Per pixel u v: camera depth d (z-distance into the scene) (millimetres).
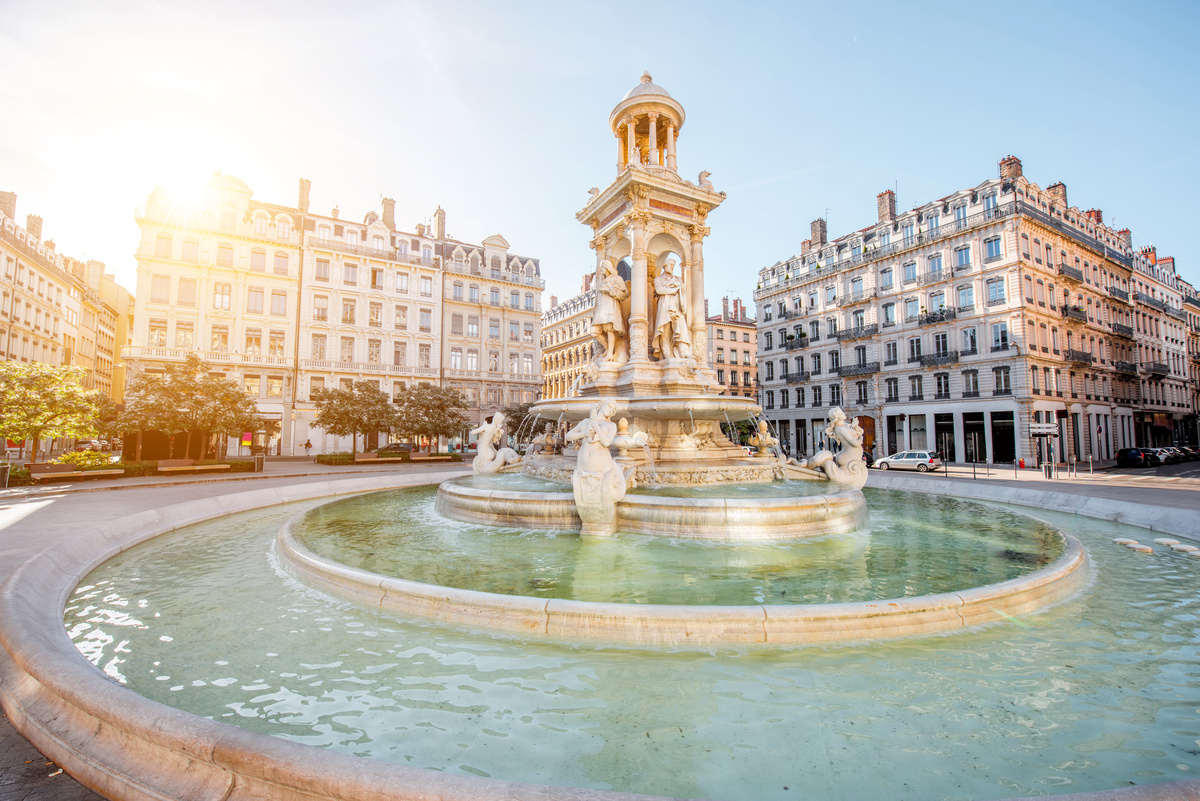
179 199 41844
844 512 8211
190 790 2424
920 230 41375
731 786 2688
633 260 13469
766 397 55000
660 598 5047
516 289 56438
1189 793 2010
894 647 4254
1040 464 34906
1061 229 38844
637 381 12453
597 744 3043
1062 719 3303
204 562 7234
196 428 26516
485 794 2021
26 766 2895
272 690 3670
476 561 6395
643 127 14898
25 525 9984
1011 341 35719
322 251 46156
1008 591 4953
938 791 2643
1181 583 6203
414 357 50219
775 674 3832
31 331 42281
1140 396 47625
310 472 26000
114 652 4297
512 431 44219
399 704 3473
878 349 43812
